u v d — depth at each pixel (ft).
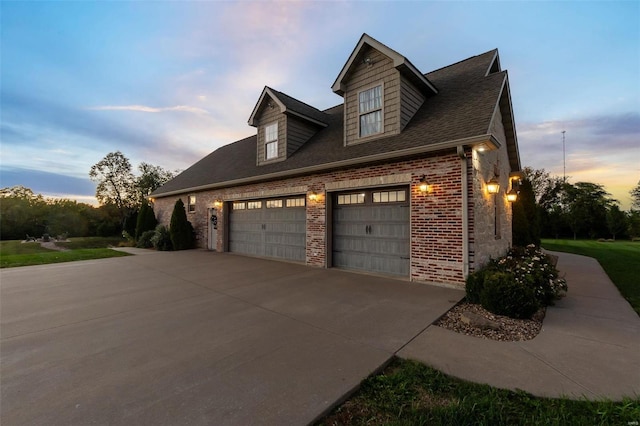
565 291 18.81
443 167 20.33
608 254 42.80
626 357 10.11
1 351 10.73
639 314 15.15
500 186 26.99
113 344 11.31
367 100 27.30
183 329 12.90
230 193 40.78
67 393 7.94
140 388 8.17
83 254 39.29
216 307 16.16
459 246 19.53
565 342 11.42
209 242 45.88
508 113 27.32
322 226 28.37
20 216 86.79
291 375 8.84
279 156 35.65
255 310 15.56
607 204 103.50
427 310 15.15
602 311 15.60
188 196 51.03
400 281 22.03
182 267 29.37
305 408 7.20
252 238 38.34
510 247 30.60
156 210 61.52
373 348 10.77
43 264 31.91
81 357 10.21
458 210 19.58
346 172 26.35
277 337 11.90
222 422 6.68
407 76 25.27
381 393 8.04
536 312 14.37
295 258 32.17
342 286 20.72
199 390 8.05
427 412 7.22
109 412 7.09
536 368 9.33
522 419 6.87
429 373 8.99
